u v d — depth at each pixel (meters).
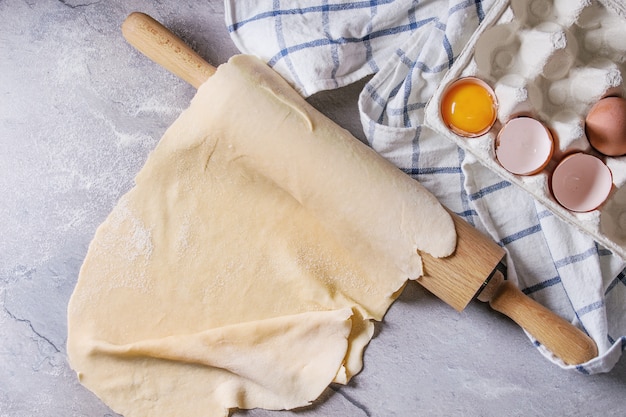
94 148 0.98
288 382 0.93
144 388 0.94
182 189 0.93
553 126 0.82
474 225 0.93
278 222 0.93
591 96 0.81
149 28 0.91
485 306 0.94
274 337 0.92
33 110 0.99
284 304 0.93
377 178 0.87
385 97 0.91
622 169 0.80
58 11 0.98
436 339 0.94
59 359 0.98
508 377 0.94
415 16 0.91
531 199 0.91
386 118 0.92
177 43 0.91
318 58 0.90
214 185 0.93
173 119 0.98
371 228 0.87
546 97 0.83
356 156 0.87
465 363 0.94
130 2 0.98
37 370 0.98
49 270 0.98
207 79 0.90
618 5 0.78
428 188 0.93
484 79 0.82
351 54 0.91
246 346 0.92
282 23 0.91
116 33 0.98
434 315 0.94
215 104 0.88
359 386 0.95
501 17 0.80
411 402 0.94
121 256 0.93
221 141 0.90
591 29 0.81
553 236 0.90
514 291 0.88
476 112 0.80
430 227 0.86
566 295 0.92
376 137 0.91
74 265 0.98
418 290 0.94
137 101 0.98
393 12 0.90
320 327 0.92
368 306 0.92
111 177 0.98
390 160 0.92
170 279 0.93
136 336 0.94
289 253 0.93
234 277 0.93
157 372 0.94
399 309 0.94
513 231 0.92
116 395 0.94
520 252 0.92
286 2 0.92
